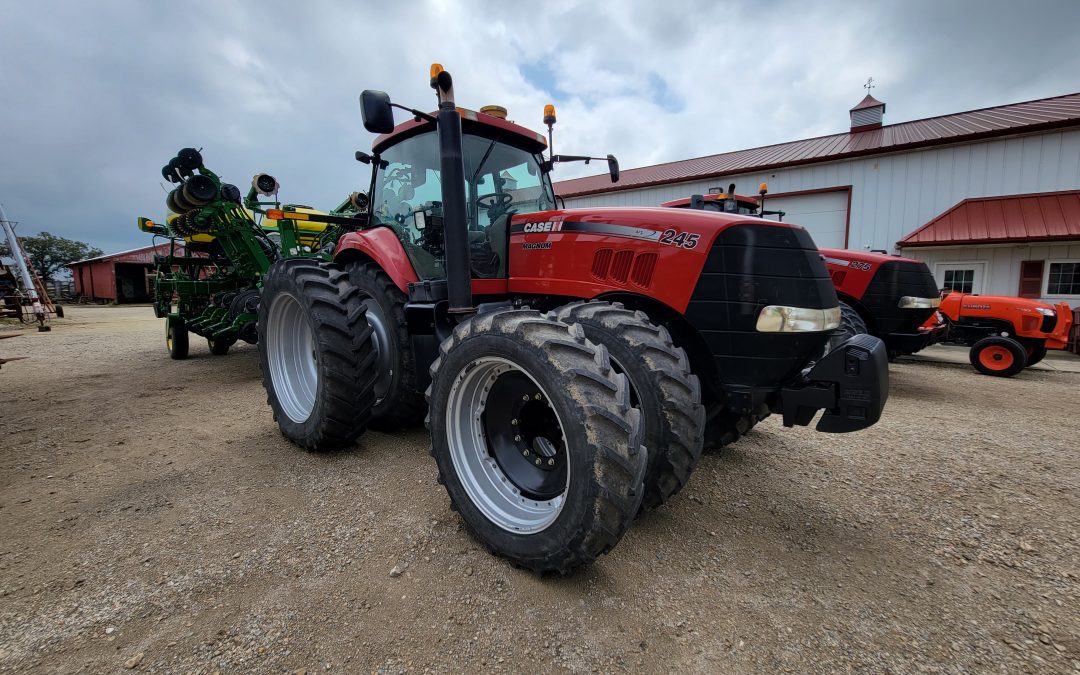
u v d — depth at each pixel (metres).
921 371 6.55
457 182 2.46
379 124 2.60
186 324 6.95
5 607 1.72
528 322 1.91
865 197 11.31
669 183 13.86
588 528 1.68
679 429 2.11
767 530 2.32
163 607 1.72
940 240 9.98
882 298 5.32
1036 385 5.68
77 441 3.46
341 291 3.13
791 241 2.33
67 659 1.50
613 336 2.22
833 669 1.48
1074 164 9.40
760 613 1.73
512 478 2.12
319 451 3.22
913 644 1.59
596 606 1.74
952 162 10.39
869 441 3.60
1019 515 2.48
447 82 2.42
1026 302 6.17
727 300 2.35
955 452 3.38
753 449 3.41
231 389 5.13
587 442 1.66
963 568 2.02
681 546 2.16
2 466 3.00
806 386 2.25
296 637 1.58
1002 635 1.63
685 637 1.60
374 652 1.52
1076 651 1.56
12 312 14.27
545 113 3.63
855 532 2.31
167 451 3.26
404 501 2.52
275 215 5.75
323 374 2.97
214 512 2.40
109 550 2.07
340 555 2.03
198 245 7.23
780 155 13.20
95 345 8.95
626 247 2.60
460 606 1.73
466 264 2.51
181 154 5.76
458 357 2.10
